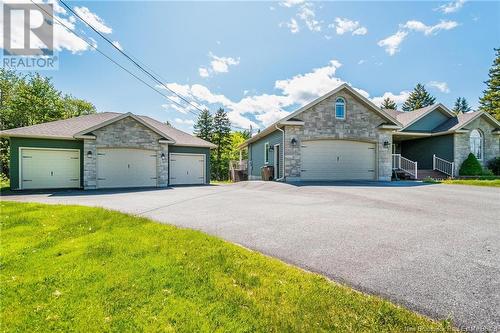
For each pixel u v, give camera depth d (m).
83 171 13.71
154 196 10.09
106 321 2.37
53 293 2.85
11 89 27.80
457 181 12.66
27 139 13.09
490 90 31.72
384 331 2.09
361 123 14.66
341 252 3.78
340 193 9.24
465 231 4.63
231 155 42.84
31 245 4.40
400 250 3.78
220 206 7.54
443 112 18.94
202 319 2.35
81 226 5.49
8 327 2.32
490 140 17.97
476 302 2.49
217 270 3.28
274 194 9.91
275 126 14.37
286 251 3.90
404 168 17.41
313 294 2.64
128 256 3.79
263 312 2.41
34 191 12.33
